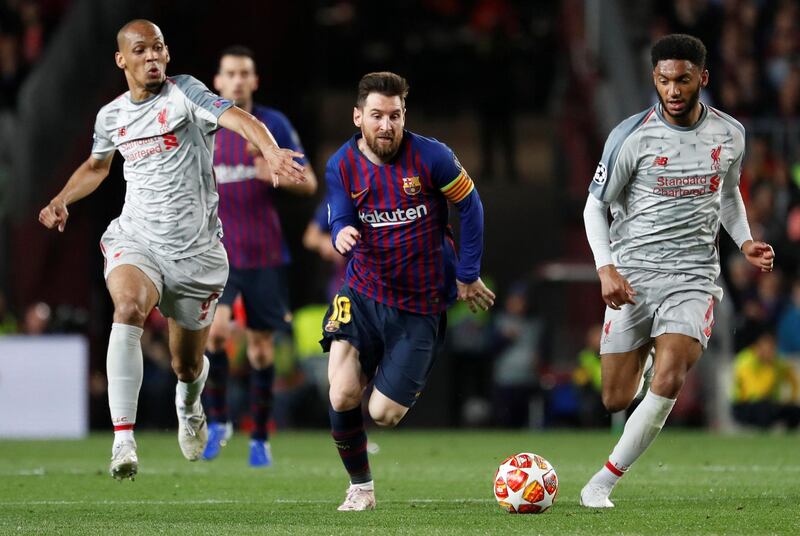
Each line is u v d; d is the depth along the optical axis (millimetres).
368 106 23562
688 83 23797
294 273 81125
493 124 86562
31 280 63281
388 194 24078
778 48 75000
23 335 57125
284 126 35406
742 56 74438
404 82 23781
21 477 32562
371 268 24453
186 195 26156
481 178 87062
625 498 26609
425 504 25531
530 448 45000
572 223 72250
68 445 46562
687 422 59781
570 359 65438
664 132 24469
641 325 24969
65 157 65250
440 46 89062
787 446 46031
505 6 86438
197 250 26406
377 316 24422
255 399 36125
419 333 24469
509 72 86250
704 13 75000
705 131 24516
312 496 27578
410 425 67625
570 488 29359
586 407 59125
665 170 24516
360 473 24453
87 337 61281
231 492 28547
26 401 53219
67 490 29031
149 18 73688
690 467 36188
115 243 26266
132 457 24156
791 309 58125
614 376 25391
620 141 24625
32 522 22266
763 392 56656
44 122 64812
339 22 89688
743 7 75750
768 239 65000
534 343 60156
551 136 87500
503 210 84938
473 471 34969
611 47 72312
